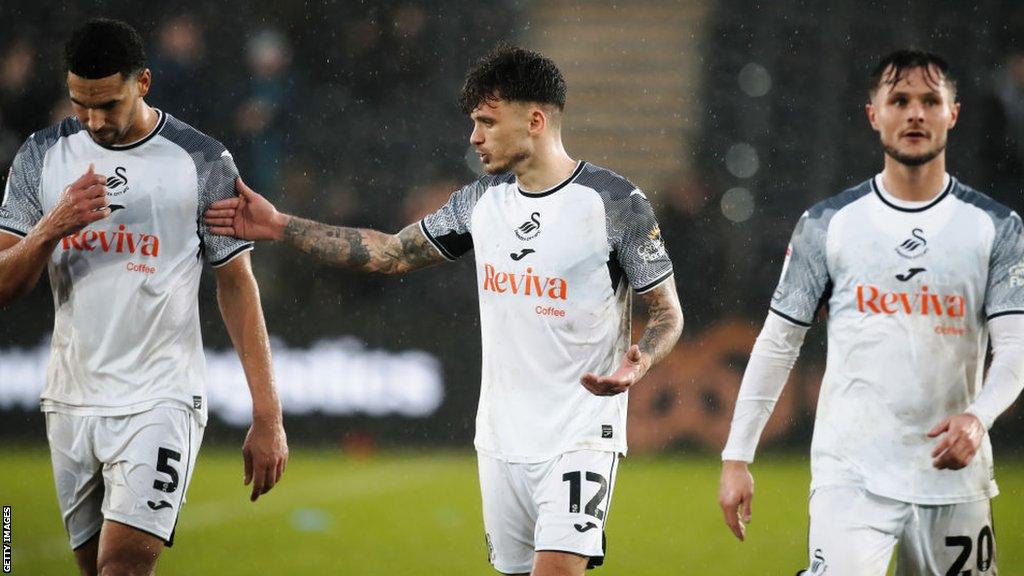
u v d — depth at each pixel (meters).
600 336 16.19
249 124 48.12
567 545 15.73
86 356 17.00
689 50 54.44
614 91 54.72
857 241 15.32
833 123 49.59
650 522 31.38
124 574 16.45
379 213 48.09
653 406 42.78
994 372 14.77
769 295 45.88
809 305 15.76
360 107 49.22
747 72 50.00
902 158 15.05
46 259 15.99
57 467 17.39
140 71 16.56
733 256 46.31
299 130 48.62
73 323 17.03
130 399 16.84
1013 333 14.86
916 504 15.02
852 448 15.23
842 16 49.66
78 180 15.80
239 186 17.20
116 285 16.91
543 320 16.16
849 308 15.35
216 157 17.25
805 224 15.72
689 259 46.09
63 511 17.64
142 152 17.06
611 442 16.16
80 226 15.71
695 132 51.34
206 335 42.09
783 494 35.19
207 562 26.41
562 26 54.75
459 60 50.00
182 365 17.16
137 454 16.70
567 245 16.12
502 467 16.41
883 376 15.12
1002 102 47.94
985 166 47.97
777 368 15.98
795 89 49.84
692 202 46.91
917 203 15.29
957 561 15.24
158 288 16.92
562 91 16.33
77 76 15.96
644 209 16.22
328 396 43.12
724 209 48.38
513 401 16.34
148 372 16.95
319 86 49.19
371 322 43.41
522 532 16.72
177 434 16.92
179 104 47.91
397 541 28.73
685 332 44.81
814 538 15.33
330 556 27.11
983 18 48.47
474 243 16.75
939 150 15.12
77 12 47.66
